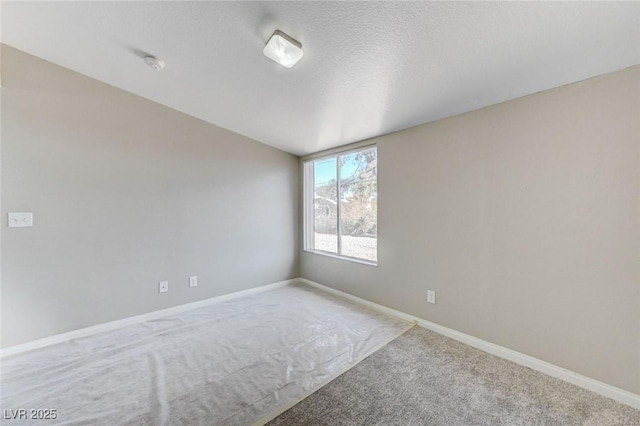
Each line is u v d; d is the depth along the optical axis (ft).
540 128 5.89
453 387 5.44
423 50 5.09
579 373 5.47
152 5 4.99
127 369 6.07
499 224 6.57
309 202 13.23
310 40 5.17
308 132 10.05
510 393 5.25
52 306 7.27
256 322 8.59
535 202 5.99
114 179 8.21
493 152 6.64
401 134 8.80
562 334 5.67
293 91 7.34
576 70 5.14
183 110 9.45
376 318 8.87
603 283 5.18
